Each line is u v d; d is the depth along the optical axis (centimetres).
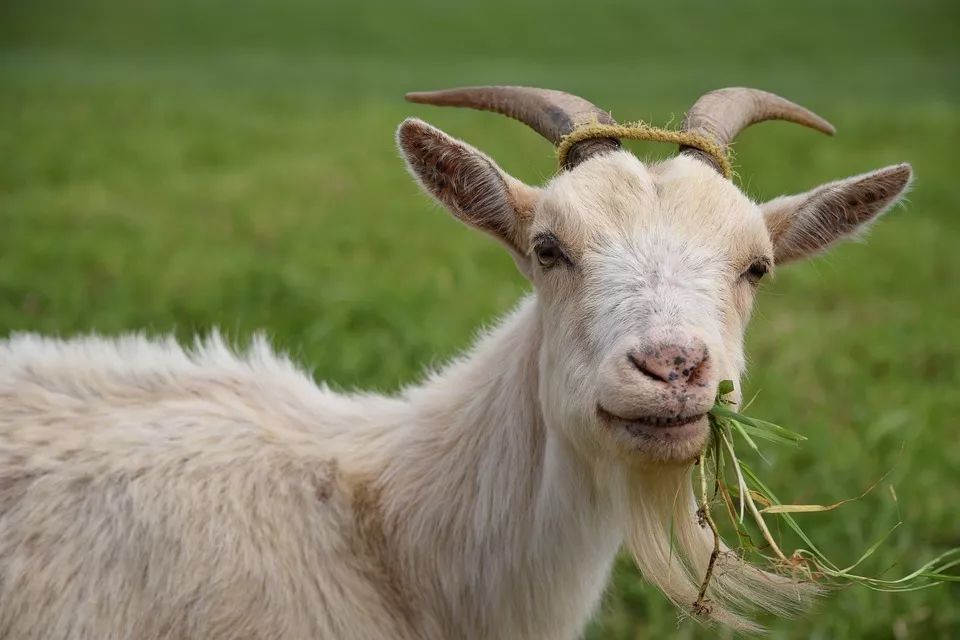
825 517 655
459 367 472
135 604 410
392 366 781
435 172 452
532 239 425
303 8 3816
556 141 463
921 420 763
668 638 578
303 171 1443
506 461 437
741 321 422
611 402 371
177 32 3384
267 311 881
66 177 1379
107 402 455
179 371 480
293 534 429
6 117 1745
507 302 953
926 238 1266
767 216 460
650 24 3653
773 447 709
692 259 400
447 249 1128
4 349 479
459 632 449
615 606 601
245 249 1088
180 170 1455
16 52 2914
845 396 820
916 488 686
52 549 414
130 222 1168
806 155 1614
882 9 3884
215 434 444
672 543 412
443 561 445
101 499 421
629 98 2258
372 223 1217
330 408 481
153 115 1827
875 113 1938
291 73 2739
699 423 371
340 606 423
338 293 921
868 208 466
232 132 1706
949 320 998
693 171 425
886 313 1024
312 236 1148
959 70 2941
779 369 852
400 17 3719
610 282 396
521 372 438
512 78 2664
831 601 595
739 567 437
